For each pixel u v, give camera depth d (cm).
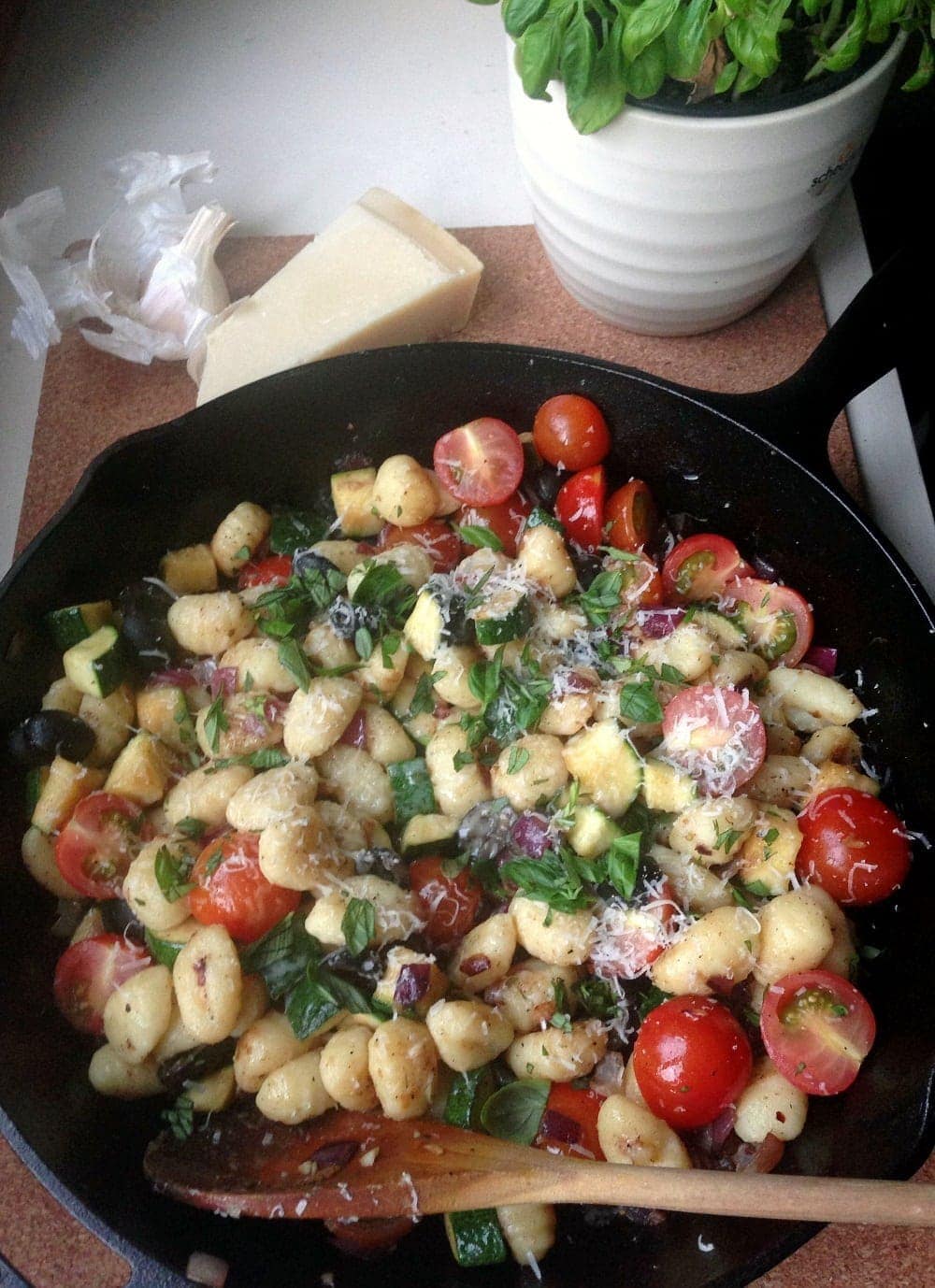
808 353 50
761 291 48
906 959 38
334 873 37
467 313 51
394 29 61
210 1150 36
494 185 55
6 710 39
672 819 39
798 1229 31
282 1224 35
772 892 38
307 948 38
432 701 42
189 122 58
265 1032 36
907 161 53
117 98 59
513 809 39
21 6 62
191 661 43
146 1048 36
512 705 40
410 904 38
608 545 45
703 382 50
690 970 36
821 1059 35
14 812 39
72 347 52
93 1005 38
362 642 42
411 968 36
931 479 48
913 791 39
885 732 41
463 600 41
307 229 55
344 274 49
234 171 56
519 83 43
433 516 45
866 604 41
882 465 48
